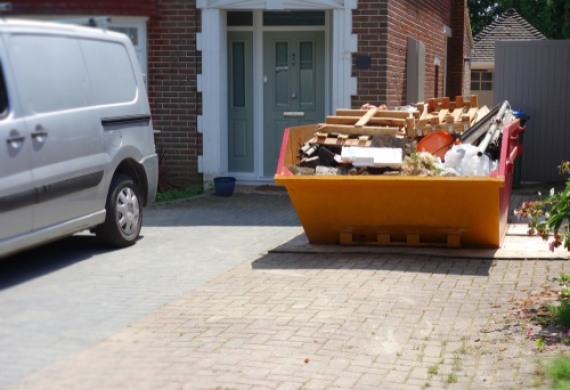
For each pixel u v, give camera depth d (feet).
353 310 20.01
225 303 20.83
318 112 44.27
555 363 15.93
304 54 44.04
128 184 28.45
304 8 41.65
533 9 109.29
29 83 23.34
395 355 16.89
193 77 42.57
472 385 15.24
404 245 26.91
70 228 25.04
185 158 43.24
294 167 26.58
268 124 44.80
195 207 38.01
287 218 34.73
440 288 21.99
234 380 15.49
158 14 42.29
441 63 62.08
